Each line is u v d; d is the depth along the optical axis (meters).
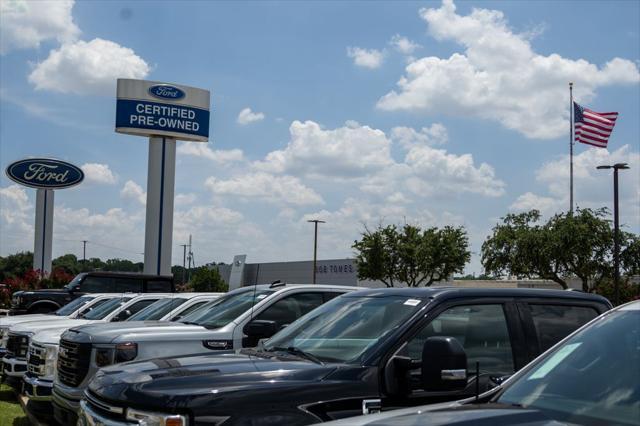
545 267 39.50
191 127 39.84
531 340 5.88
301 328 6.18
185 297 13.70
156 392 4.77
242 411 4.72
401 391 5.16
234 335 8.68
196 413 4.63
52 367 10.43
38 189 40.62
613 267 38.78
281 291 9.26
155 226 39.00
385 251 48.44
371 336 5.48
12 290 33.12
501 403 3.80
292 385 4.92
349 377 5.07
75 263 91.06
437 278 50.38
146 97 39.06
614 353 3.82
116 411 4.91
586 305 6.31
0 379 15.56
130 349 8.24
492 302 5.89
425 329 5.49
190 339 8.49
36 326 13.26
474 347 5.65
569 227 38.62
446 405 3.85
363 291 6.51
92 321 14.53
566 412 3.55
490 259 40.94
